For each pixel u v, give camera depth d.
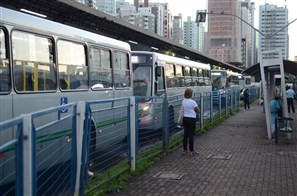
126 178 8.29
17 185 4.02
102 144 7.57
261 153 11.98
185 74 21.00
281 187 7.88
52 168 5.37
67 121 5.88
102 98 10.77
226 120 23.36
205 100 18.53
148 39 28.25
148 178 8.53
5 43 6.96
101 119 7.44
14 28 7.20
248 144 13.91
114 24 21.19
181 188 7.73
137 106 9.31
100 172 7.57
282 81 15.27
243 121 22.73
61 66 8.74
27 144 4.15
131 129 8.91
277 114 15.59
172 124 12.73
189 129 11.55
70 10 17.17
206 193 7.39
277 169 9.61
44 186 5.12
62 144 5.71
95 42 10.52
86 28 21.81
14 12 7.31
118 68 12.02
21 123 4.06
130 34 25.12
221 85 44.56
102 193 7.09
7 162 4.06
